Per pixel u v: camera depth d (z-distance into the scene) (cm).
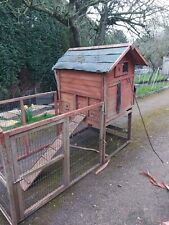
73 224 400
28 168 454
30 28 1151
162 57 2184
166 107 1116
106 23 1370
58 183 498
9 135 339
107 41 1611
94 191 482
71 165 575
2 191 467
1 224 399
